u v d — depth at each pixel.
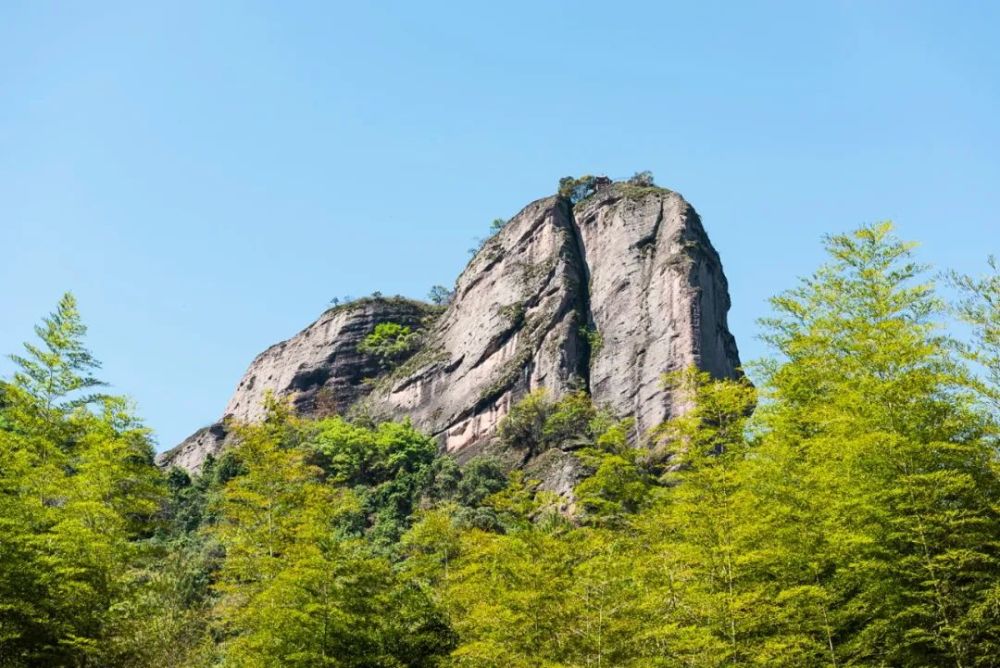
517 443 134.88
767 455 38.03
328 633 40.34
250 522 46.97
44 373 43.25
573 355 147.38
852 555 31.92
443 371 166.25
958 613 29.78
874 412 33.78
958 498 32.38
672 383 43.72
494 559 47.78
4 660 37.59
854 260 39.38
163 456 196.00
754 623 31.39
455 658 42.34
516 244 172.75
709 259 153.12
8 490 41.22
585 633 35.25
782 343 43.84
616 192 168.75
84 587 38.78
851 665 31.25
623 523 48.44
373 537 105.62
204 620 53.03
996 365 33.81
